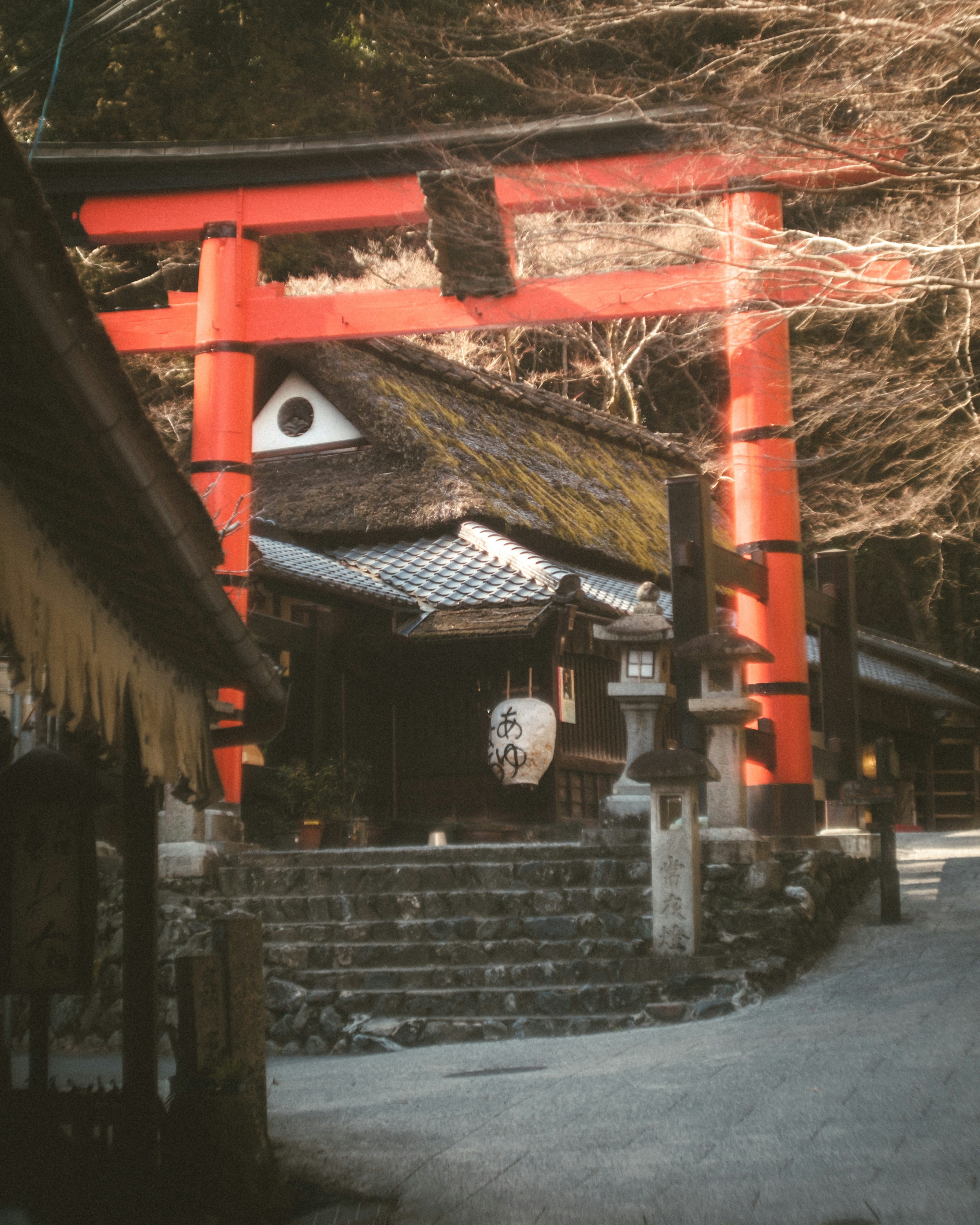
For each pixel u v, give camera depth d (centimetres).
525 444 1938
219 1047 438
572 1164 461
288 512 1658
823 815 1652
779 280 880
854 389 995
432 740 1484
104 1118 422
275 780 1334
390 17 948
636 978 855
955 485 1357
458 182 1043
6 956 447
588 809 1519
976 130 783
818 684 2020
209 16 1864
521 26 810
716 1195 409
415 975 886
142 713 426
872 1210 382
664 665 1139
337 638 1439
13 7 1753
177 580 387
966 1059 589
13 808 455
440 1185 447
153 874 490
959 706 2373
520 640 1454
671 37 819
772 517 1136
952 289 840
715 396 2723
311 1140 526
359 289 2153
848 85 755
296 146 1149
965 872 1177
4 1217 379
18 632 307
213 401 1167
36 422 297
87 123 1769
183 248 1873
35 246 253
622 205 919
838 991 816
